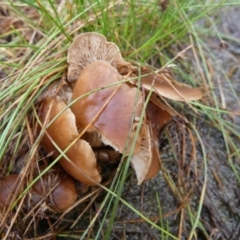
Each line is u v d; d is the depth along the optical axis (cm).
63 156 20
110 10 27
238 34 32
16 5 29
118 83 20
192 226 24
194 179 26
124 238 24
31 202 21
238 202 26
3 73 27
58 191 21
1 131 23
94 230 24
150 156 20
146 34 28
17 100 22
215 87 29
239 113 26
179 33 28
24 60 27
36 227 23
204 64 28
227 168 27
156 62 28
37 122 22
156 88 22
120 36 26
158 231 24
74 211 24
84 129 20
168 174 26
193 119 27
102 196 24
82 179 21
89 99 20
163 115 23
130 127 19
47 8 28
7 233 20
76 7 26
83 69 22
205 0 29
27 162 21
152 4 27
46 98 22
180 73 29
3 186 22
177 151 26
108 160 23
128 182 25
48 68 23
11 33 29
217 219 25
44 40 27
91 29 25
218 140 27
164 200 25
